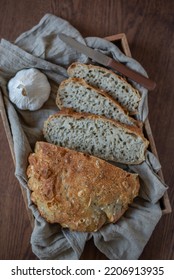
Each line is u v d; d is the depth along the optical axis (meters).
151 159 0.41
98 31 0.46
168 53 0.46
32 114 0.42
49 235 0.40
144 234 0.41
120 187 0.39
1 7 0.45
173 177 0.46
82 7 0.45
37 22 0.45
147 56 0.46
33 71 0.41
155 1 0.46
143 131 0.43
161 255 0.45
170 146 0.46
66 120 0.41
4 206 0.44
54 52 0.42
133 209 0.41
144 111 0.42
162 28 0.46
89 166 0.39
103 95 0.41
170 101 0.46
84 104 0.42
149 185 0.41
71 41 0.41
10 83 0.41
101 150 0.41
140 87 0.42
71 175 0.39
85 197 0.38
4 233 0.44
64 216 0.39
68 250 0.41
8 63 0.41
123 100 0.42
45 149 0.39
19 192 0.45
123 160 0.41
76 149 0.41
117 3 0.46
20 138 0.40
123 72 0.42
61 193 0.39
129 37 0.46
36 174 0.39
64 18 0.45
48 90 0.42
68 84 0.41
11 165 0.45
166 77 0.46
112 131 0.41
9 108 0.41
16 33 0.45
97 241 0.40
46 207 0.39
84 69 0.42
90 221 0.39
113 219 0.39
